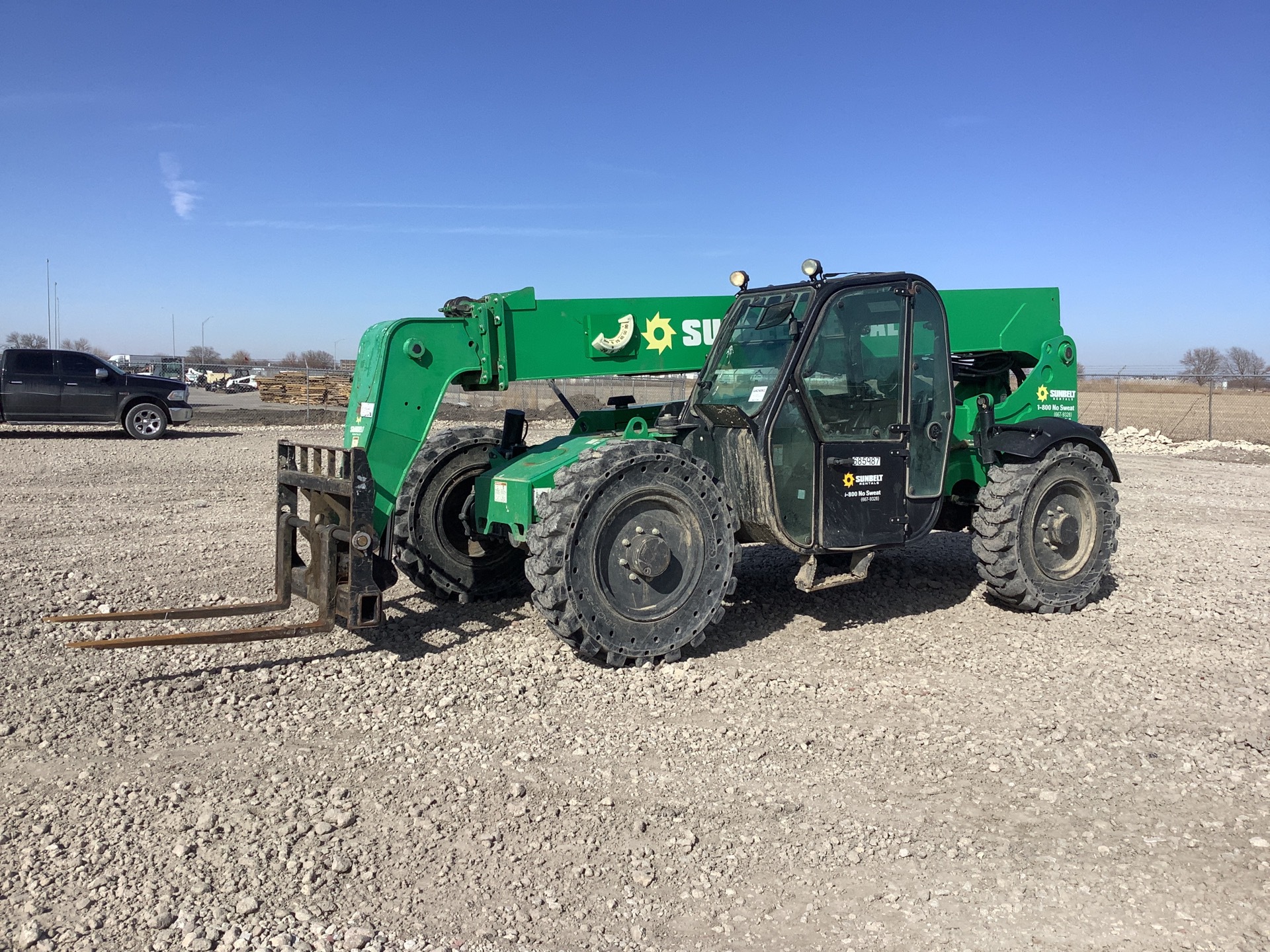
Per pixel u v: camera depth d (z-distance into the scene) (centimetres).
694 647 548
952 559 834
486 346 577
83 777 385
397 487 556
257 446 1781
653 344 623
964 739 438
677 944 286
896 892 313
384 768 399
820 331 562
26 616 609
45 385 1831
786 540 552
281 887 309
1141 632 618
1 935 281
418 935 287
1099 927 295
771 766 407
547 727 446
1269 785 393
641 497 522
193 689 491
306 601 656
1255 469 1689
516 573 675
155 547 838
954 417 666
